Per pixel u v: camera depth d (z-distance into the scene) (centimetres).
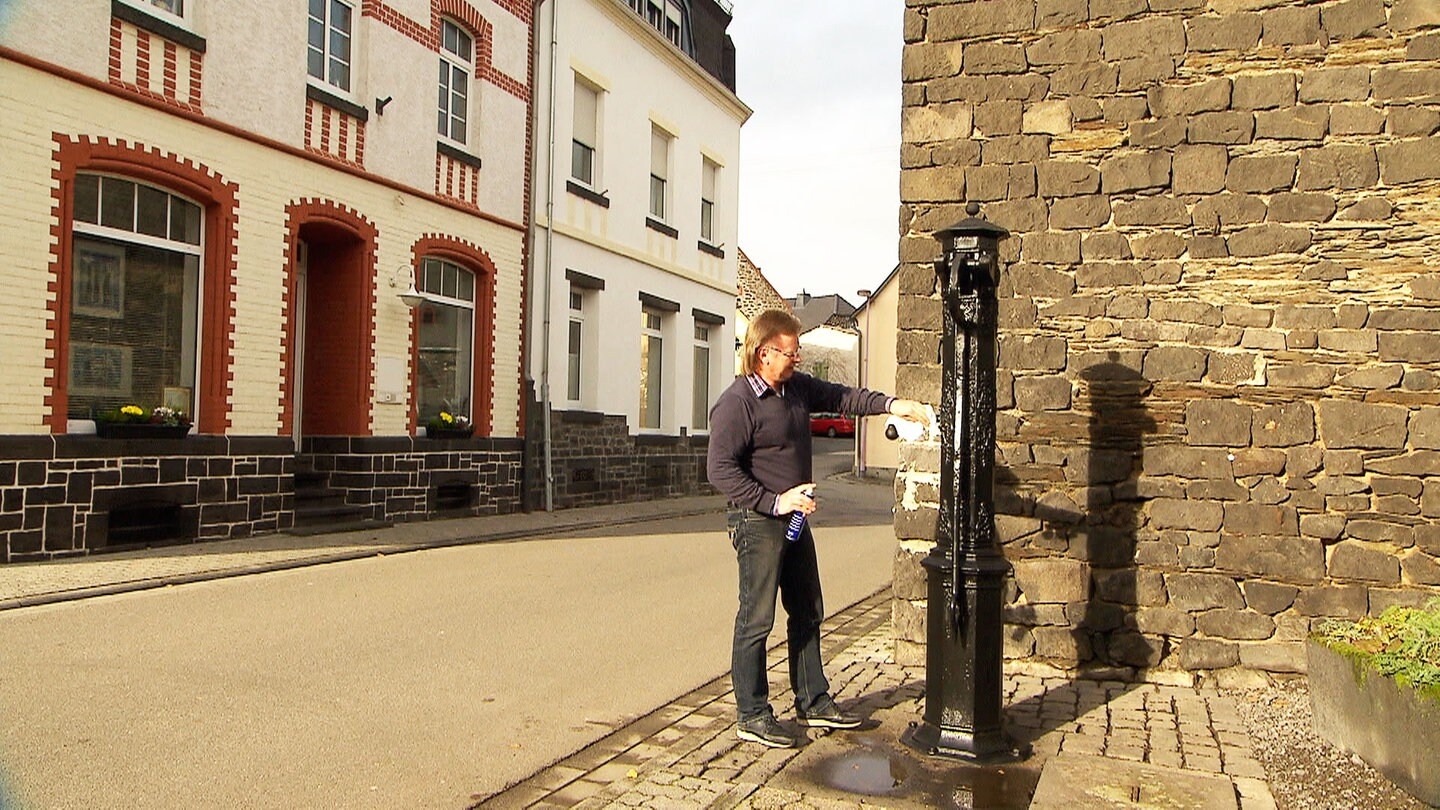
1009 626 677
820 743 530
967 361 511
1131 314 662
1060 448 672
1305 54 638
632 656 741
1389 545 617
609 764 517
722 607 930
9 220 953
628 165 2023
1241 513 640
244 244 1198
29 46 966
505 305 1667
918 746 515
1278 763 495
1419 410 614
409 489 1467
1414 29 621
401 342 1459
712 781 475
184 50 1123
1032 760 505
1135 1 665
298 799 456
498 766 509
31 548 972
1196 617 648
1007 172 684
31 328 971
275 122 1238
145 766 487
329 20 1355
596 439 1909
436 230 1518
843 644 786
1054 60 680
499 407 1658
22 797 443
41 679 620
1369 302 626
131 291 1098
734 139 2511
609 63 1953
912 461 702
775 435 533
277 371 1242
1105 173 669
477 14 1597
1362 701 488
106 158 1040
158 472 1089
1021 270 680
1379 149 625
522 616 864
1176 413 655
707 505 2045
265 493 1220
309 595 916
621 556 1239
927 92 701
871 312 3481
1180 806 435
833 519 1916
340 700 608
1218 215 650
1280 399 637
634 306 2048
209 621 793
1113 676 657
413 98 1469
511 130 1677
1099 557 664
